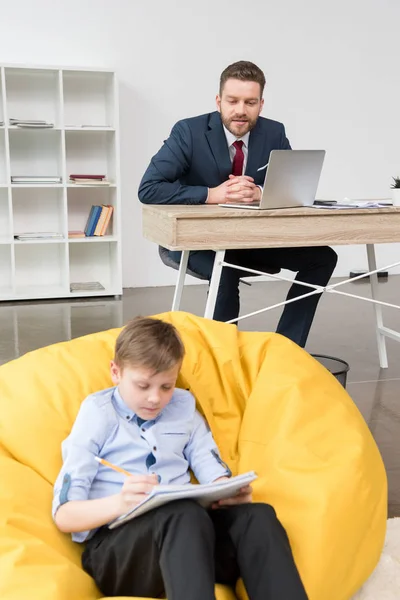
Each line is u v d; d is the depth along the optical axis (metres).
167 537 1.38
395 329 4.48
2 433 1.83
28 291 5.45
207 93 5.78
